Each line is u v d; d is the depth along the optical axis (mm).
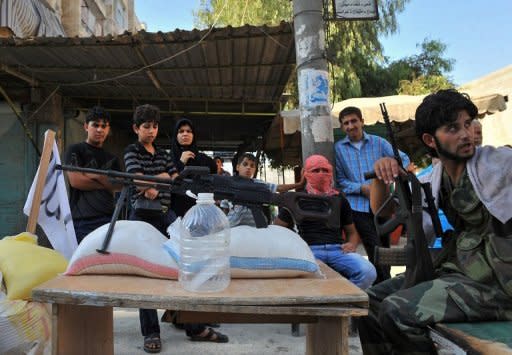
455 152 1878
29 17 8172
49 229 2871
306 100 3990
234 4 13453
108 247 1770
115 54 6012
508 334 1562
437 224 2072
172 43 5609
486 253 1811
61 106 7723
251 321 1811
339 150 3998
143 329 3133
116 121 10117
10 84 7148
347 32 13906
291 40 5602
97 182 3184
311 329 2256
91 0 13750
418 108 2002
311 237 3332
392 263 2123
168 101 8633
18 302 2277
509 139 11969
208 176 1829
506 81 12250
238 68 6676
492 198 1778
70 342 1841
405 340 1776
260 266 1729
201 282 1554
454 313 1705
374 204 2229
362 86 15797
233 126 10797
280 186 3824
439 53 17031
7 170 7125
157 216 3262
